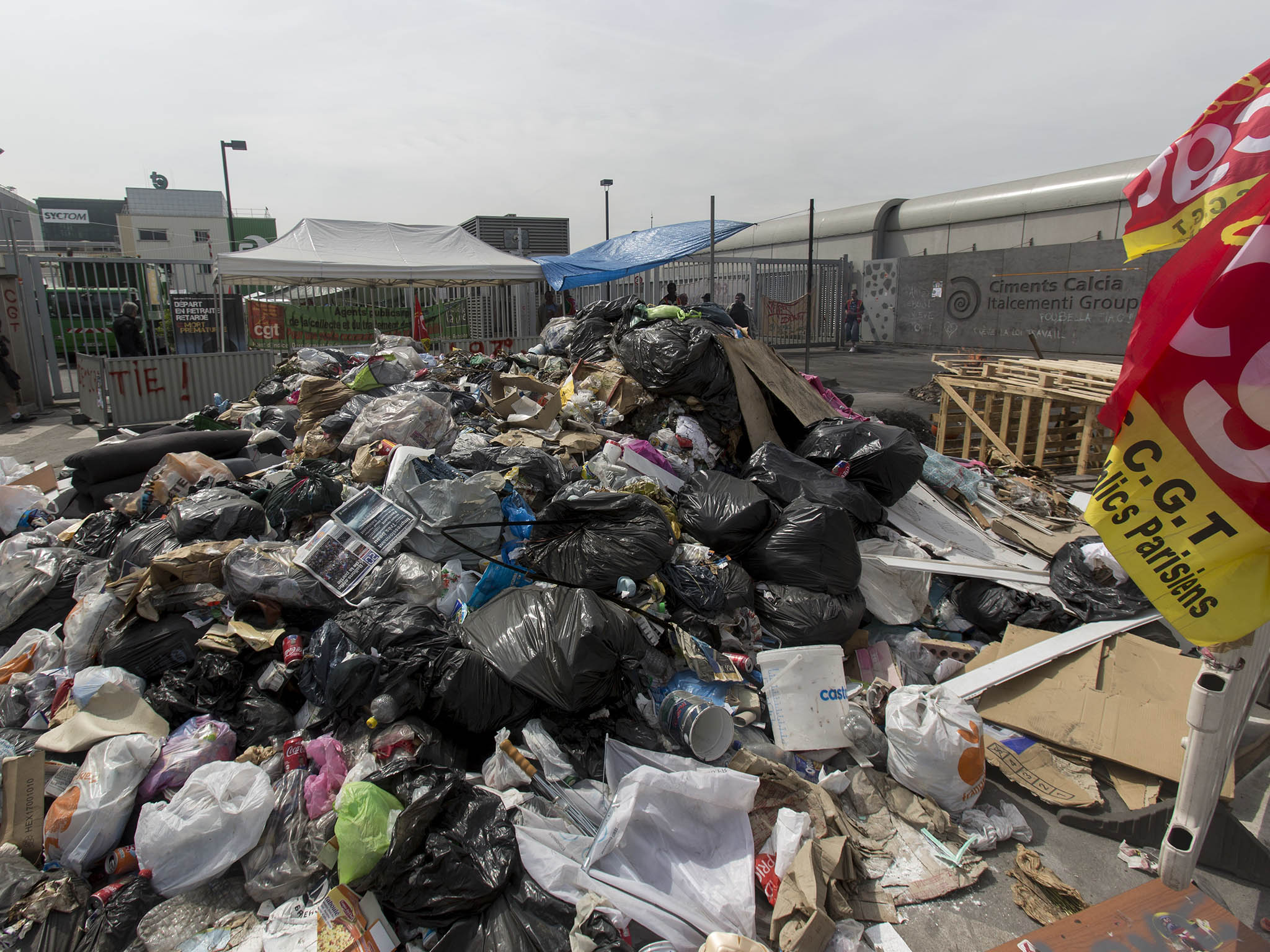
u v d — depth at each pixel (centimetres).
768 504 429
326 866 260
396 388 639
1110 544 221
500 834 261
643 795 265
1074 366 766
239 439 593
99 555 439
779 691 344
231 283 1248
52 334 1292
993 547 505
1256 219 205
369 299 1430
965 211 2119
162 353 1283
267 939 243
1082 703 344
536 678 307
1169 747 317
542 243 2169
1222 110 319
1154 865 285
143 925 248
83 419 1129
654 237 1361
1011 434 866
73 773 289
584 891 247
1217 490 205
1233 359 199
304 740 310
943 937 256
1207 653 224
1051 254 1834
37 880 252
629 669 321
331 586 361
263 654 338
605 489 448
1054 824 308
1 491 545
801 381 630
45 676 341
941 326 2142
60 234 4394
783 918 248
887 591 432
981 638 434
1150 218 343
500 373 677
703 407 584
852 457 510
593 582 367
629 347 603
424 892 245
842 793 312
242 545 373
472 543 399
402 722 307
